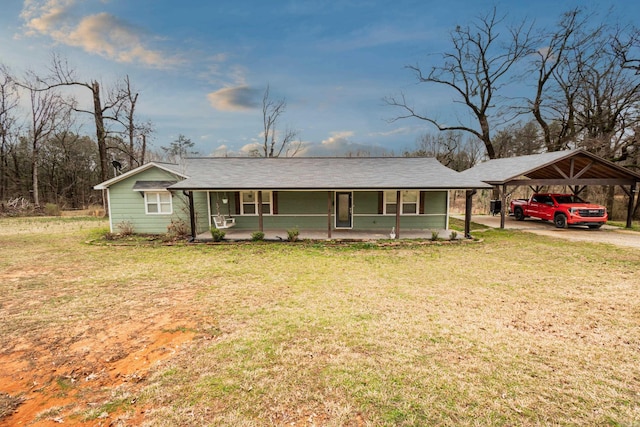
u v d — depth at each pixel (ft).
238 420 8.65
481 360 11.74
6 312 16.90
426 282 22.09
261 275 24.13
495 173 50.70
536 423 8.47
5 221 60.44
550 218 49.44
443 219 45.11
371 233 42.09
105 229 49.37
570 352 12.35
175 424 8.54
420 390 9.93
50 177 104.83
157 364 11.70
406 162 47.78
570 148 73.41
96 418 8.87
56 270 25.68
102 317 16.21
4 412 9.18
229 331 14.44
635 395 9.70
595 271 24.49
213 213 44.75
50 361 12.05
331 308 17.24
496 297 18.90
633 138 58.18
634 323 15.06
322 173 42.63
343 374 10.82
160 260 29.22
